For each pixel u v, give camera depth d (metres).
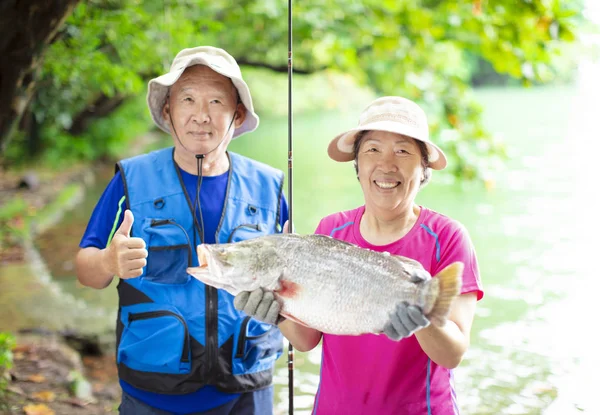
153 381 2.94
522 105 29.62
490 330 6.43
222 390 2.99
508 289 7.48
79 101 11.34
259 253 2.30
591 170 14.33
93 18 7.09
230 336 3.01
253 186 3.21
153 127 22.98
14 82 4.32
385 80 10.50
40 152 14.65
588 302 7.05
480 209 11.16
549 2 5.30
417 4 8.70
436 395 2.47
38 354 5.25
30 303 6.59
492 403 5.14
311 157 17.81
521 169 14.62
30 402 4.51
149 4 8.27
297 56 11.41
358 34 9.73
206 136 3.02
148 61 8.22
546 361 5.80
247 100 3.14
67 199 12.40
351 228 2.65
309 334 2.64
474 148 9.25
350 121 28.61
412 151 2.49
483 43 6.61
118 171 3.14
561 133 20.23
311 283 2.26
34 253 8.84
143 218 3.03
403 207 2.54
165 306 2.96
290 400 2.90
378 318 2.18
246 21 10.61
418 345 2.46
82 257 2.95
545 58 6.43
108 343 5.77
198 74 3.03
